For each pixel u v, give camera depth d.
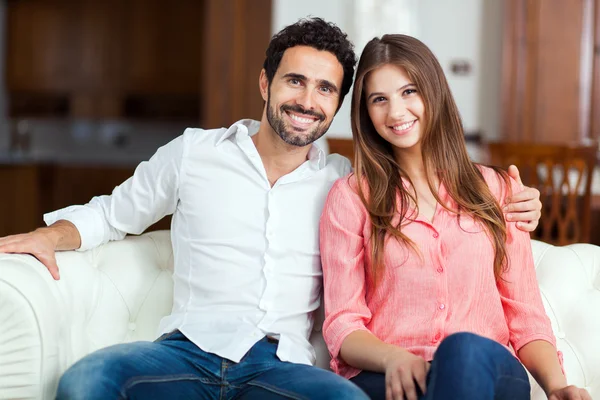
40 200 6.75
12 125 7.84
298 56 1.96
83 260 2.02
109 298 2.04
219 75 5.77
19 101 7.85
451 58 5.95
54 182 7.06
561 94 5.67
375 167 1.95
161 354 1.82
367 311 1.86
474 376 1.48
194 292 1.99
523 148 3.99
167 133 7.77
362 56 1.96
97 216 2.05
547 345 1.81
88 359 1.71
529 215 1.90
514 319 1.87
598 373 1.99
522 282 1.89
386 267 1.86
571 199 3.92
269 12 5.75
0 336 1.72
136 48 7.45
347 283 1.87
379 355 1.70
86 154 7.84
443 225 1.88
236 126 2.02
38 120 7.87
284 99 1.96
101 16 7.48
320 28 1.99
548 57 5.66
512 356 1.57
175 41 7.41
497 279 1.90
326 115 1.99
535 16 5.65
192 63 7.39
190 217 2.01
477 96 5.96
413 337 1.81
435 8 5.93
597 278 2.08
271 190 1.99
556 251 2.14
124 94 7.52
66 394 1.63
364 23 5.81
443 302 1.82
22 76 7.59
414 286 1.83
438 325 1.80
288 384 1.74
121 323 2.05
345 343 1.78
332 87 1.99
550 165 3.95
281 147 2.01
